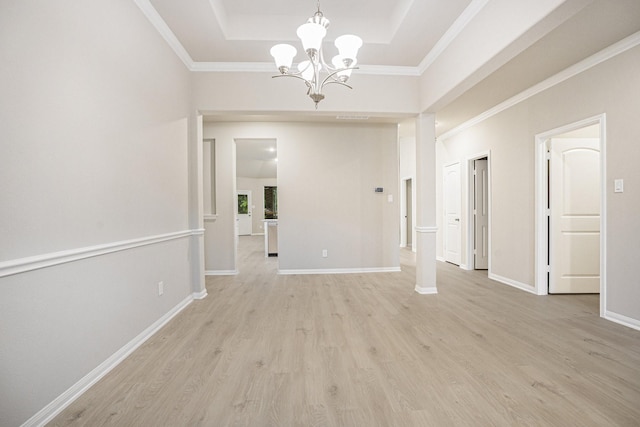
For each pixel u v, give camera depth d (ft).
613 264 8.86
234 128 16.07
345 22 9.86
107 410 5.06
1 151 4.17
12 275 4.32
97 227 6.07
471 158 16.11
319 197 16.15
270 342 7.63
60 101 5.15
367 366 6.42
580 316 9.35
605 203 9.04
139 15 7.67
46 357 4.86
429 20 8.73
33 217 4.64
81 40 5.64
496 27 7.30
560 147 11.64
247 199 40.16
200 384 5.80
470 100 13.11
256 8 9.43
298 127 16.10
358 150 16.29
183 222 10.53
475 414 4.89
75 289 5.48
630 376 5.97
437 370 6.24
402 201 26.61
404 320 9.08
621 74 8.50
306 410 5.02
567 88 10.19
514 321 8.95
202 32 9.29
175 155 9.86
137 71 7.58
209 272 16.11
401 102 11.71
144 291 7.86
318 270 16.15
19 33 4.42
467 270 16.51
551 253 11.75
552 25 6.17
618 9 6.86
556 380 5.85
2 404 4.20
